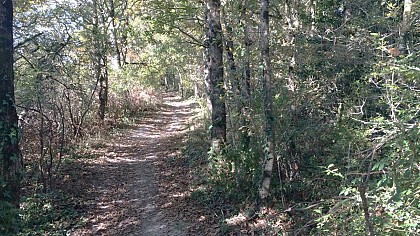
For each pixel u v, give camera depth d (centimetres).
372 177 556
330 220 545
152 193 1048
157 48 1948
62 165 1170
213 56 1081
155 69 2258
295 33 946
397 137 371
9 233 624
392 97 468
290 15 1014
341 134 706
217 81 1074
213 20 1065
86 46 1597
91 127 1716
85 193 1018
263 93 803
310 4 1105
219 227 819
